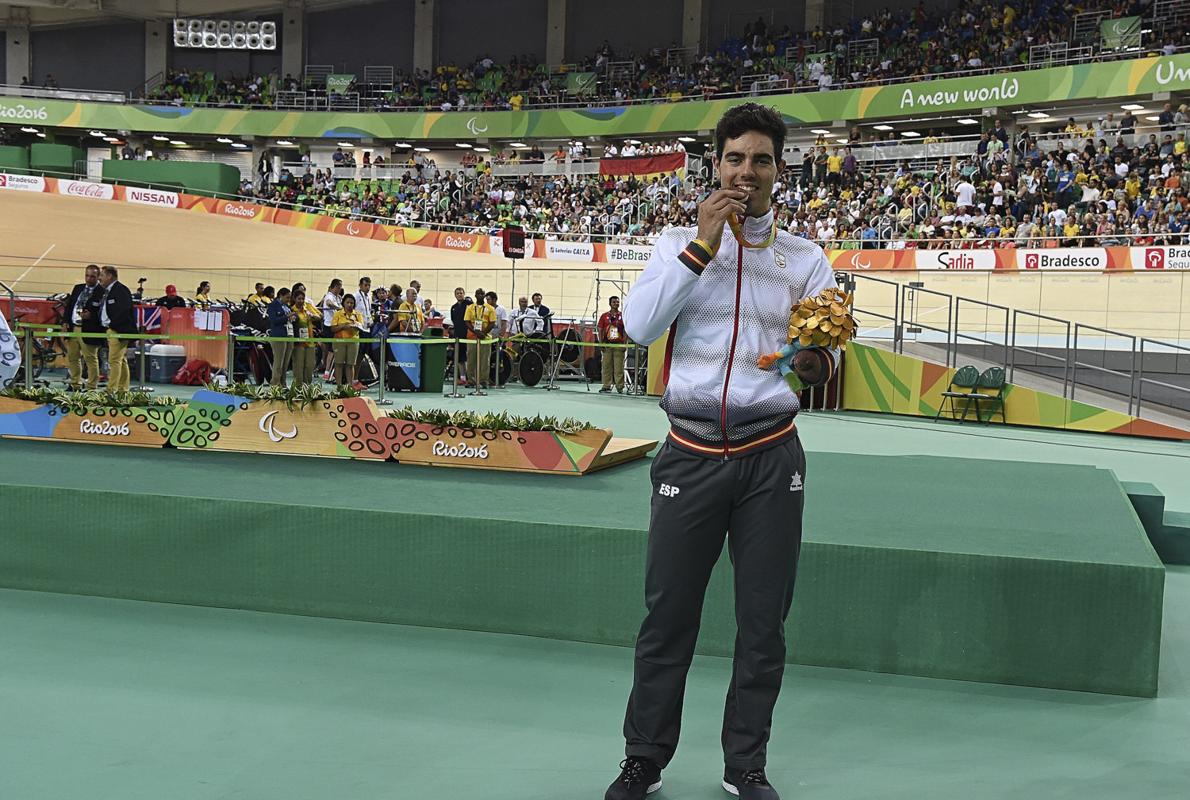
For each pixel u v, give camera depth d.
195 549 3.98
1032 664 3.38
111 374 11.74
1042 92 28.00
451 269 28.31
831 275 2.55
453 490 4.32
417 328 16.62
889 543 3.55
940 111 30.00
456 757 2.74
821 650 3.52
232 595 3.96
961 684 3.39
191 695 3.12
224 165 37.53
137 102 42.19
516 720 3.00
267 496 4.05
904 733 2.98
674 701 2.53
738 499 2.44
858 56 34.50
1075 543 3.64
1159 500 5.20
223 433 5.21
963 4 33.66
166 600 4.02
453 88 41.12
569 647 3.64
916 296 23.12
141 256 29.14
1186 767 2.77
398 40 43.81
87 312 11.88
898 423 12.79
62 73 44.53
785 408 2.42
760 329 2.44
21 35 44.22
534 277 28.14
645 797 2.54
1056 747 2.90
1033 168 25.55
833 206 27.80
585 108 36.72
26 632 3.66
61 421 5.37
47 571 4.11
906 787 2.62
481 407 13.02
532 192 35.03
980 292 22.64
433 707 3.08
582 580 3.67
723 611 3.60
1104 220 22.30
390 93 41.31
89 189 36.59
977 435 11.61
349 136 39.91
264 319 14.59
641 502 4.16
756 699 2.50
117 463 4.78
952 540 3.64
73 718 2.92
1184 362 16.39
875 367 14.12
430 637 3.71
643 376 17.00
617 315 15.98
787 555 2.45
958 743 2.92
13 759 2.64
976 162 26.98
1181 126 25.33
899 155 29.38
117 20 44.41
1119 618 3.30
